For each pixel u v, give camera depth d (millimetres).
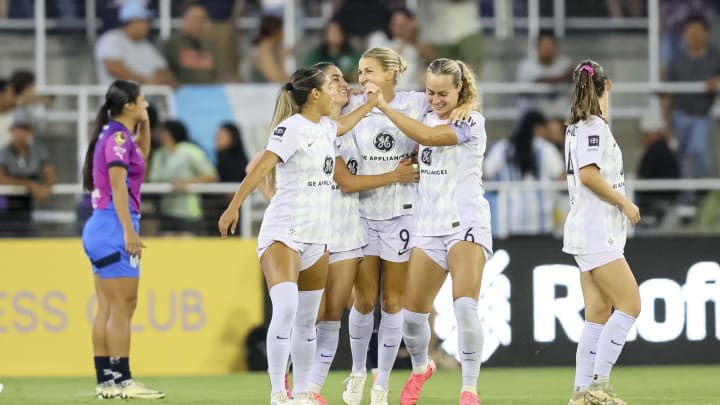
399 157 25609
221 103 45125
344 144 25656
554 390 31484
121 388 29047
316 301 24125
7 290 37438
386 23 46500
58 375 37375
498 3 51688
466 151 24250
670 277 38562
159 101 45062
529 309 38188
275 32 47844
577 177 25062
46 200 43219
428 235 24391
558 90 45281
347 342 37500
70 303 37625
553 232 42062
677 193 43875
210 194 42188
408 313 24938
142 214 41031
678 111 46375
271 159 23141
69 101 47375
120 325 28828
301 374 24188
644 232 43125
